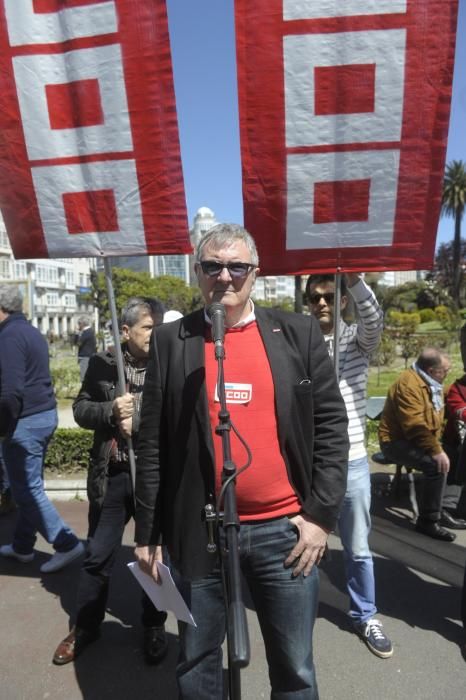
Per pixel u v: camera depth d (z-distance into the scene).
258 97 2.64
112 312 2.90
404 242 2.73
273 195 2.73
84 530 4.55
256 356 1.89
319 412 1.97
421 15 2.52
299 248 2.77
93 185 2.87
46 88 2.81
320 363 1.97
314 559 1.88
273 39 2.59
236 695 1.55
